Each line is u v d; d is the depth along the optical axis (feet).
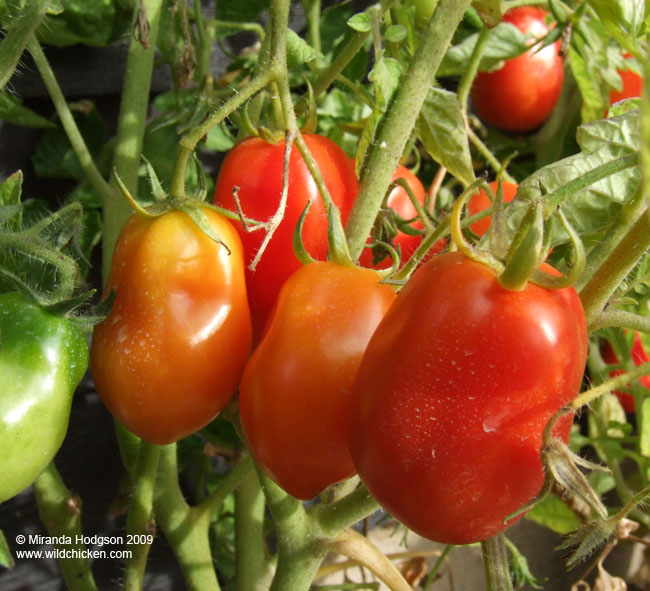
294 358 0.60
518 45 1.13
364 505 0.80
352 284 0.62
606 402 1.25
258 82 0.65
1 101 1.14
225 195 0.74
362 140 0.77
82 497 1.28
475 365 0.52
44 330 0.65
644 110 0.26
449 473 0.53
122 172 1.02
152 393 0.65
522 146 1.43
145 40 0.80
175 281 0.65
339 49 1.11
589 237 0.81
